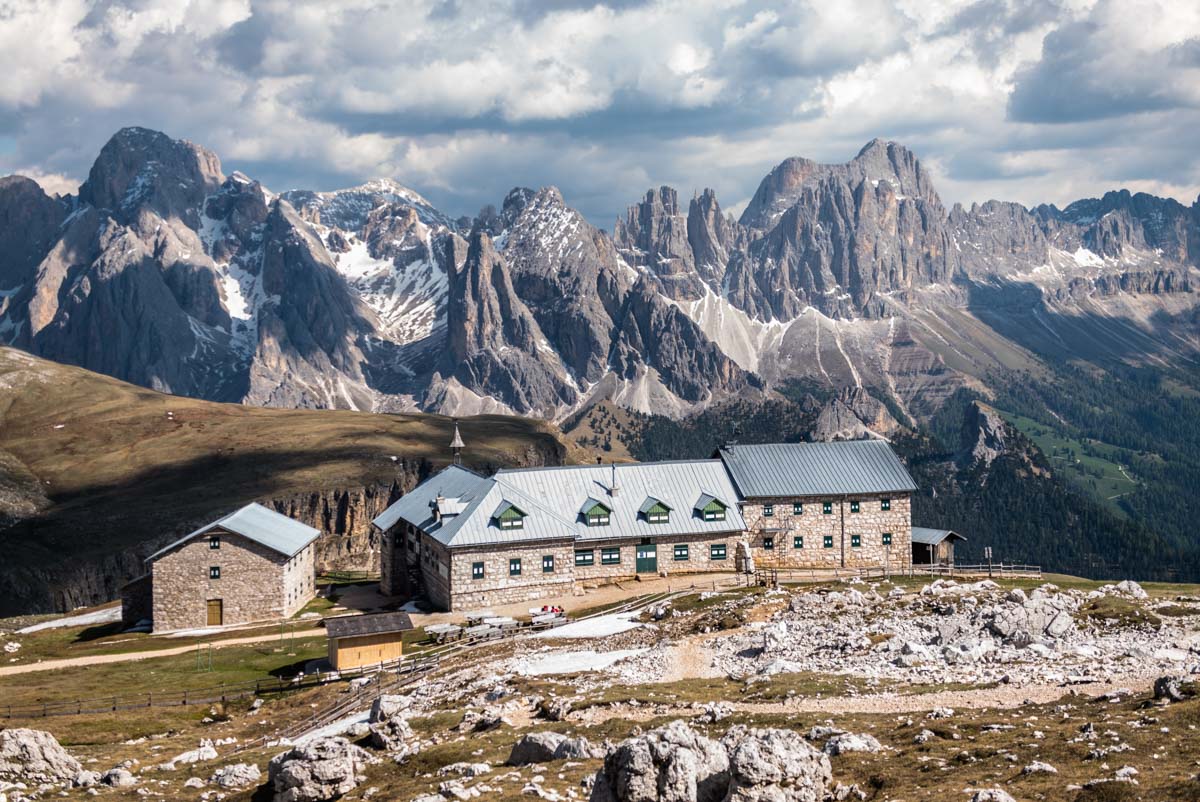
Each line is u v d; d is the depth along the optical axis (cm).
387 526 12706
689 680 6469
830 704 5366
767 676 6197
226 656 9762
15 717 7800
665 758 3444
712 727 4984
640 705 5738
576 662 7606
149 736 7288
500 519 10981
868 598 8650
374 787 4672
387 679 8144
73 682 8956
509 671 7475
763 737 3594
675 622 8762
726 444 12681
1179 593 9312
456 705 6694
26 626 13125
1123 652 6156
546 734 4875
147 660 9781
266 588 11531
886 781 3847
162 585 11294
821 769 3597
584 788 4072
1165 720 4225
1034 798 3447
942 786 3694
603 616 9650
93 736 7225
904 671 6062
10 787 5172
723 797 3447
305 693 8169
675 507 11781
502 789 4144
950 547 12588
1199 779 3378
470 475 12600
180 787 5238
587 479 11975
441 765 4894
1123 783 3431
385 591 12962
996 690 5375
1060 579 10956
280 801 4644
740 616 8412
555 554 11069
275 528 12450
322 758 4728
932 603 8069
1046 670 5741
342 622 9038
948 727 4581
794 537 12006
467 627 9662
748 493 11906
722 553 11756
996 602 7938
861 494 12088
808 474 12269
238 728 7288
